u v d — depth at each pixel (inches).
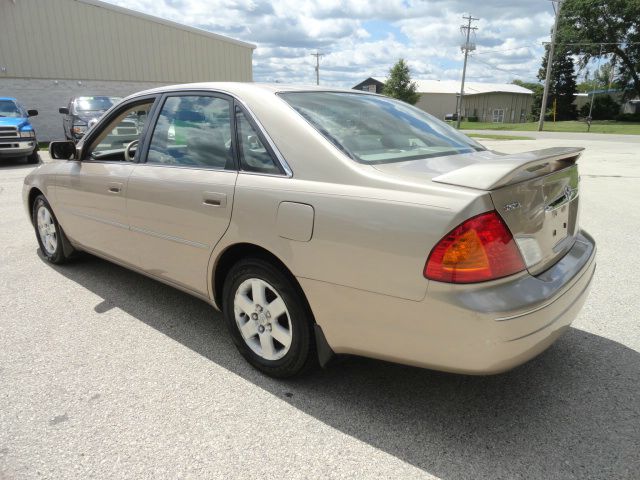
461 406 98.3
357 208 84.7
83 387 104.8
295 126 99.0
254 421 93.9
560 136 1295.5
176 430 91.2
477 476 79.7
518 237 80.9
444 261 76.1
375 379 108.0
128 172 131.8
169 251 122.0
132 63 862.5
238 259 111.6
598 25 2345.0
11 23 740.0
